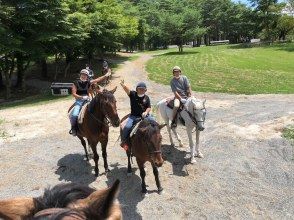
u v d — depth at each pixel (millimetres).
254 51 58375
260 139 12398
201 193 8953
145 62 46969
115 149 11828
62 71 42594
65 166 10594
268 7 75375
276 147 11664
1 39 25922
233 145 11914
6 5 26594
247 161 10703
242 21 86000
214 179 9641
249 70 36625
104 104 8352
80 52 39312
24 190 9375
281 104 18344
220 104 19141
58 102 22453
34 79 38156
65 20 29219
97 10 37969
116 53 62375
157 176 8672
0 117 17672
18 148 12422
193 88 25969
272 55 52188
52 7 28156
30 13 27203
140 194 8742
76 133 9758
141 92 8586
